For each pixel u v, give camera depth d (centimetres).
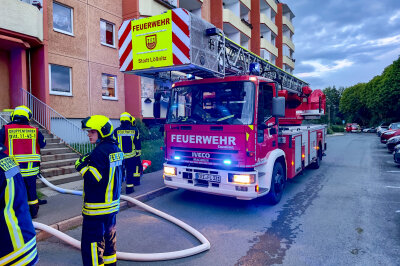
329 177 884
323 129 1084
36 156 469
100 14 1349
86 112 1277
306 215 525
